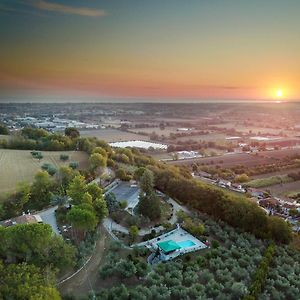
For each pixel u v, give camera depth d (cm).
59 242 11456
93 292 10131
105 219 15662
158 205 15862
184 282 11225
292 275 11819
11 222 14600
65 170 19312
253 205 16000
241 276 11631
